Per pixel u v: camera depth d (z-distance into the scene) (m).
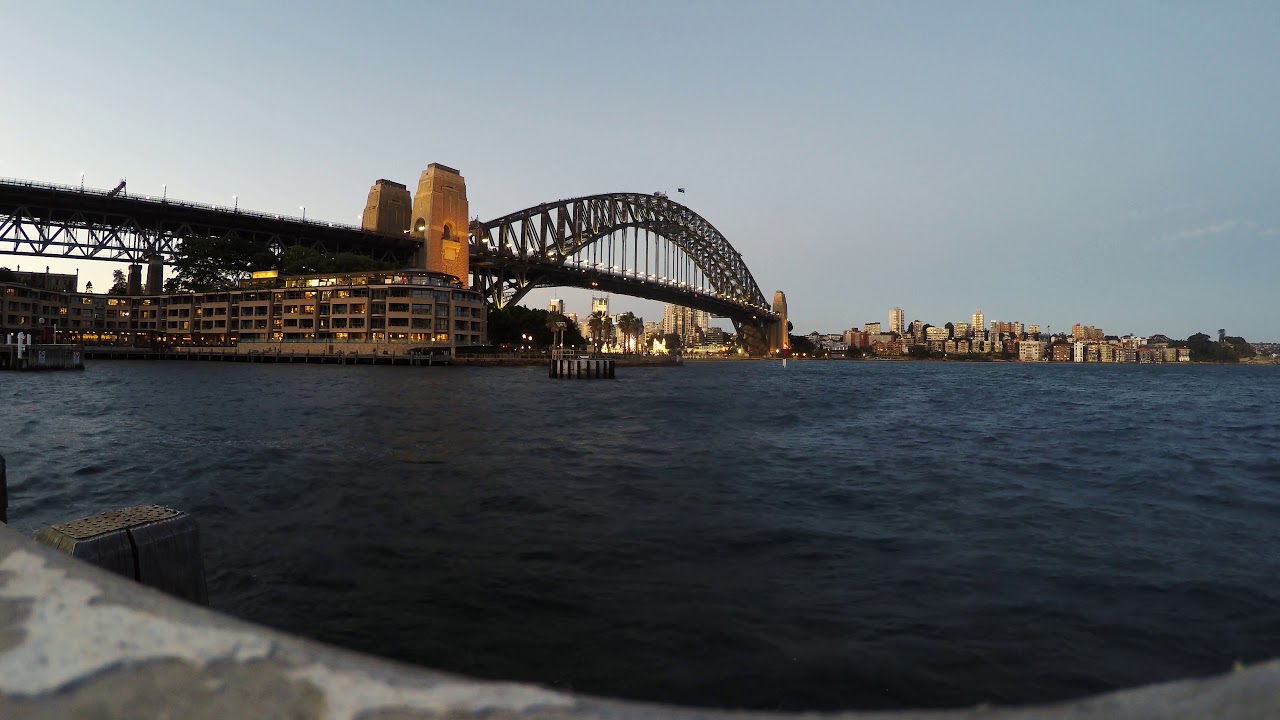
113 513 4.34
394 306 105.19
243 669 0.66
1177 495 13.89
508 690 0.66
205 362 111.00
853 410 39.56
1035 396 58.59
